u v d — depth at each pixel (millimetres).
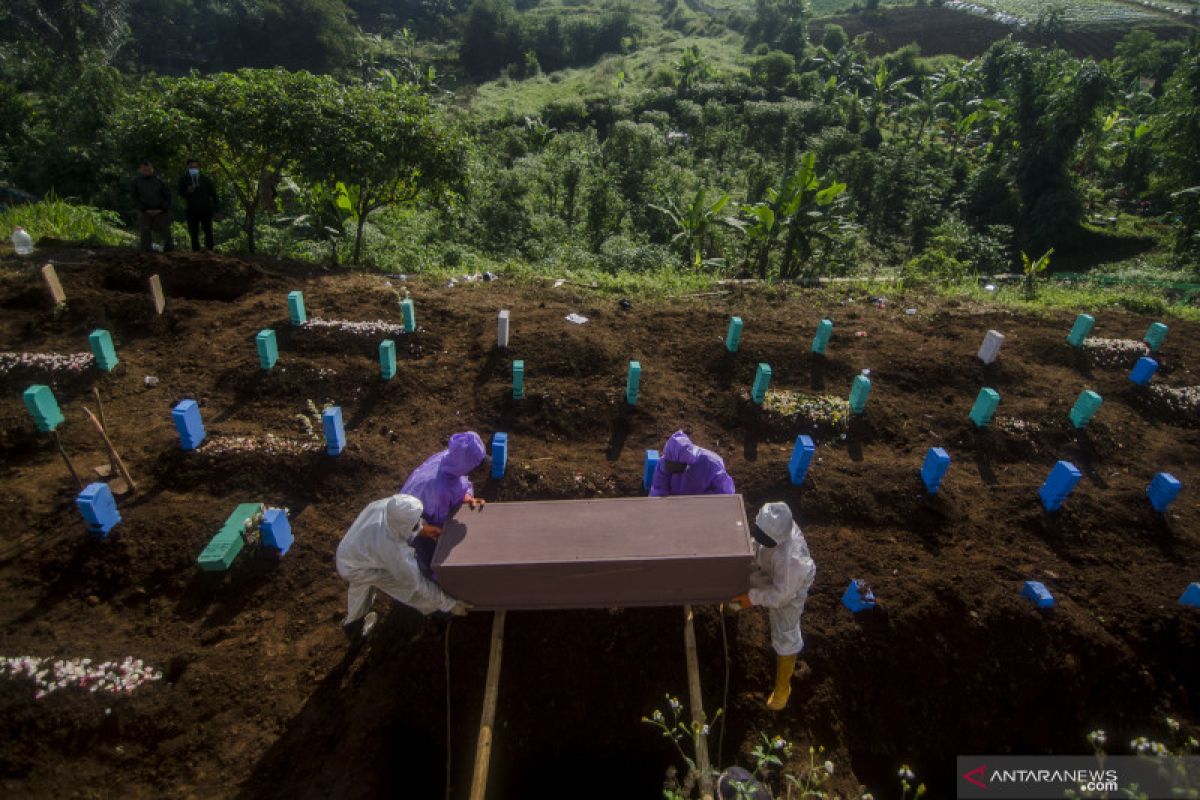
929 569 5406
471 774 4633
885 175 25953
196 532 5375
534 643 4938
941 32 52688
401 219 16000
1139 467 6738
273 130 9820
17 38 29000
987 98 34031
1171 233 24328
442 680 4797
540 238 17172
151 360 7402
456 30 59719
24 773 4059
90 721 4254
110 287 8594
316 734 4375
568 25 57125
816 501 5961
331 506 5855
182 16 47906
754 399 7102
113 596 5031
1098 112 24969
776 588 4109
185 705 4383
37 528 5383
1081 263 24031
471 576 4082
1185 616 5117
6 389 6789
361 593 4512
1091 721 4871
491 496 6047
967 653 5004
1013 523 5895
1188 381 8008
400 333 7992
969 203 27469
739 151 33000
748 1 70438
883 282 11211
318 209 13672
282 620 4977
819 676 4848
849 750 4781
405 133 10406
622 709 4852
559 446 6719
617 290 10031
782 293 10070
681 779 4715
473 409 7055
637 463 6441
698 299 9750
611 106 38062
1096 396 6793
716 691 4816
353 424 6777
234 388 7043
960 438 6875
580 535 4203
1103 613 5211
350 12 56906
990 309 9609
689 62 40719
